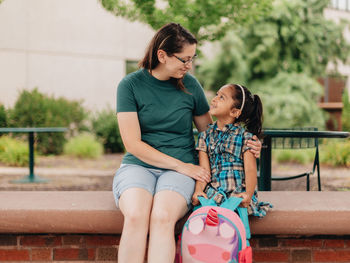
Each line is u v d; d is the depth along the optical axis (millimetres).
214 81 12047
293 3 10820
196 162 2389
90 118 10867
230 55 11617
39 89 11289
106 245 2438
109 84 12234
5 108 10164
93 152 9469
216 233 1874
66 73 11609
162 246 1885
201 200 2068
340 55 11797
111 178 6309
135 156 2268
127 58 12484
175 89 2322
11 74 10930
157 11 5688
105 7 5676
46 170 7289
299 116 11352
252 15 5848
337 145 8109
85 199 2461
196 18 5699
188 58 2180
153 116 2268
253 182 2127
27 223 2277
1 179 6188
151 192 2074
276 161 8734
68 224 2268
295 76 11289
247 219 2064
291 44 11312
